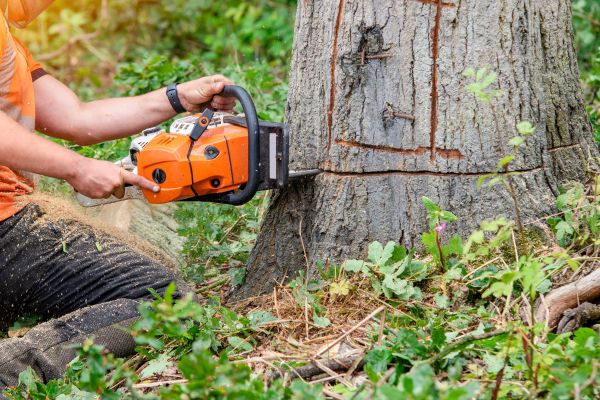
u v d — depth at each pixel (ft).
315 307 15.85
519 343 13.19
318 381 13.73
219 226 21.59
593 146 17.94
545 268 15.39
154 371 15.11
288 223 17.79
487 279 15.46
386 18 16.25
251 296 18.26
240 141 15.80
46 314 16.93
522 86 16.33
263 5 44.93
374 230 16.80
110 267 16.56
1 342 15.72
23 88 16.61
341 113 16.69
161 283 16.61
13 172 16.98
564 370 12.10
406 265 15.92
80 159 15.88
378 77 16.42
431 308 15.64
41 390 14.96
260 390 11.93
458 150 16.35
